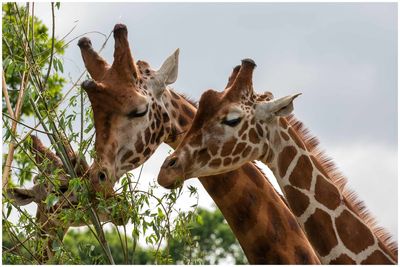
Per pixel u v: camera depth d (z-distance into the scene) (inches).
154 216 554.3
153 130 582.9
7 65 590.6
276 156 557.3
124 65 576.7
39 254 567.5
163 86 595.2
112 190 555.5
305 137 572.7
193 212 561.9
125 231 559.8
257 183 588.4
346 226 545.3
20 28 600.1
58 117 562.6
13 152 568.1
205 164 547.8
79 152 558.9
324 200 550.6
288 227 582.9
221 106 550.6
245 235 583.5
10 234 561.3
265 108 553.3
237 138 548.4
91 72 585.0
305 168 555.2
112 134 562.6
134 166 573.9
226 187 584.7
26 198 631.2
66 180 604.7
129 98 569.3
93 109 565.3
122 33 580.1
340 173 565.3
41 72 606.9
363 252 541.3
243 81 556.1
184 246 579.5
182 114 609.0
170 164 543.2
